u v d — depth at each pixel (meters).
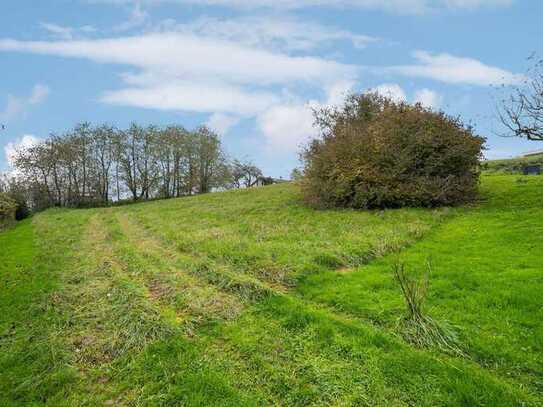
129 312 7.17
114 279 9.30
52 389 5.21
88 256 12.26
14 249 14.80
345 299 7.33
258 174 55.81
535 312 6.19
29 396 5.09
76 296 8.41
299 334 6.11
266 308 7.11
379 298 7.21
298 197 23.14
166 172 49.81
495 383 4.62
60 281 9.60
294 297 7.82
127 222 21.45
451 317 6.27
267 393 4.87
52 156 45.28
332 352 5.55
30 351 6.12
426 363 5.09
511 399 4.36
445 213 14.81
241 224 15.95
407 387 4.71
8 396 5.13
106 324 6.89
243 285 8.08
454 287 7.38
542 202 14.91
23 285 9.39
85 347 6.21
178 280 8.91
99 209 34.66
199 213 21.50
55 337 6.53
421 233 12.01
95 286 8.98
